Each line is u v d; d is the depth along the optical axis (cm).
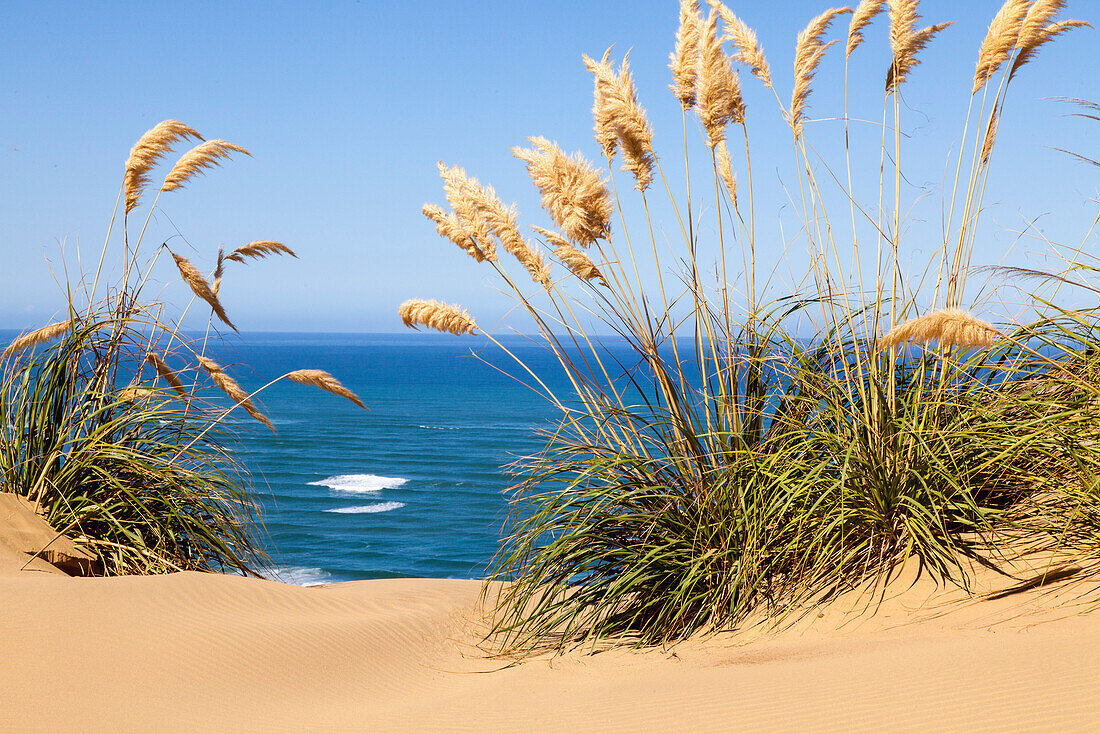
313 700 444
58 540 617
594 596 526
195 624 505
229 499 731
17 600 479
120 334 711
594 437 553
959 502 473
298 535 3103
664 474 534
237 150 743
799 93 543
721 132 543
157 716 386
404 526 3269
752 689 359
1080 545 431
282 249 765
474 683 475
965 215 521
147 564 634
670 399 530
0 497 624
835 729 301
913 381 509
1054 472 465
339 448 5759
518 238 547
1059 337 463
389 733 374
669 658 450
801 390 518
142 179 730
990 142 535
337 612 627
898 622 417
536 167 541
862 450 477
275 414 8275
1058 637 345
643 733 330
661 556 505
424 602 712
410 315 562
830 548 485
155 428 720
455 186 564
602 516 527
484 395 11369
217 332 745
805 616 457
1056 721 272
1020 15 526
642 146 543
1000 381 495
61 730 358
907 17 534
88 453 675
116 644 454
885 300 510
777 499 490
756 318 538
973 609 403
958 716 291
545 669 477
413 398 10750
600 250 542
